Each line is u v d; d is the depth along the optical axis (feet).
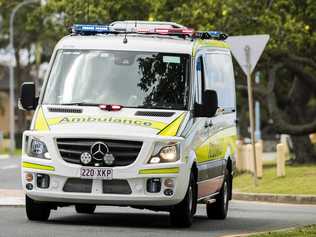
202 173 88.22
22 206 105.60
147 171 79.82
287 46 185.78
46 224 83.92
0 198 115.24
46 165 80.59
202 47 90.84
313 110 439.22
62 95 85.15
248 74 134.82
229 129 103.09
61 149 80.59
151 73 85.81
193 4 182.19
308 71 200.95
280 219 98.07
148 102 84.23
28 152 81.82
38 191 81.20
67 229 79.71
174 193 80.53
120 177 79.61
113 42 87.66
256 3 180.14
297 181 137.49
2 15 479.00
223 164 98.78
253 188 134.92
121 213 99.50
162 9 184.55
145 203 80.23
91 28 89.86
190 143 83.05
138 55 86.74
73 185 80.33
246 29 179.73
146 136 79.92
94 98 84.53
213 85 94.68
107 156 79.71
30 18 253.65
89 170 79.82
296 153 205.67
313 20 189.16
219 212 97.96
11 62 375.04
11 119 367.86
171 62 86.48
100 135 79.87
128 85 85.20
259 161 154.61
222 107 98.89
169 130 81.20
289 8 184.65
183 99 84.74
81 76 86.02
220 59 99.04
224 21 178.70
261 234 73.05
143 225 85.92
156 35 90.02
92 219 91.20
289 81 265.75
